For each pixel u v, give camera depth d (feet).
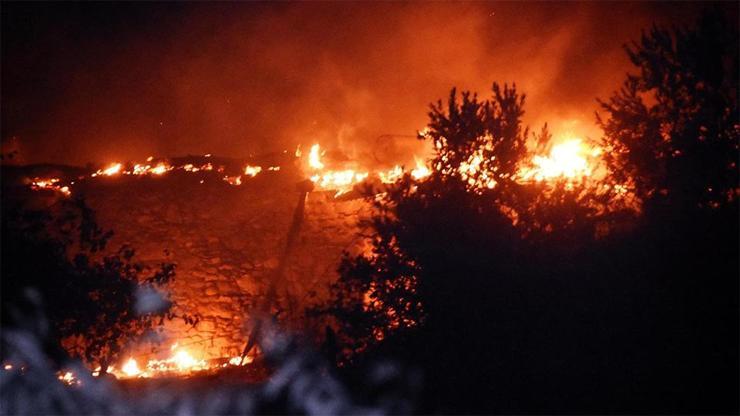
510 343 21.15
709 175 21.31
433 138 24.13
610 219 21.94
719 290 19.80
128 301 29.12
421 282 22.47
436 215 22.72
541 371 20.57
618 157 22.74
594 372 20.07
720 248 20.20
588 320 20.63
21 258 27.63
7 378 27.22
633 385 19.53
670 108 22.41
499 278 21.76
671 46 22.59
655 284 20.42
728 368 18.86
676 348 19.49
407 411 21.91
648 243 20.84
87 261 28.91
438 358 21.81
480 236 22.31
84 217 29.66
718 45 22.02
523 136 23.90
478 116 23.82
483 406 20.88
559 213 21.76
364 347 23.44
